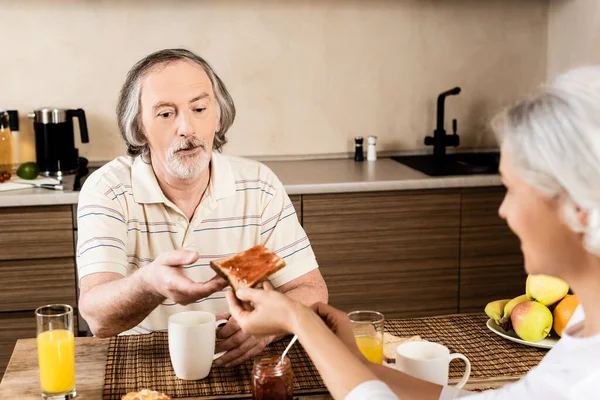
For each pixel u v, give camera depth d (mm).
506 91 3684
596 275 1062
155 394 1314
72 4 3277
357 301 3107
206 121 1904
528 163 1018
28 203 2793
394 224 3076
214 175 2025
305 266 2018
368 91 3568
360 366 1161
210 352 1514
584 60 3436
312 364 1569
